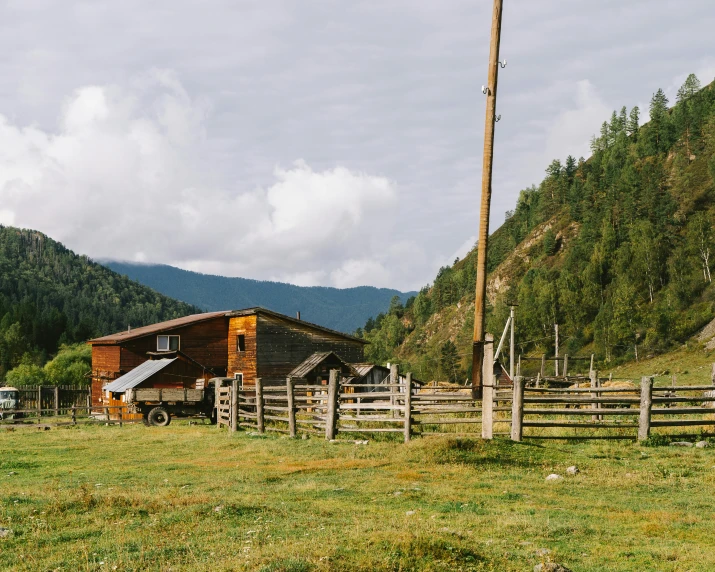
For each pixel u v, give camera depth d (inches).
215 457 771.4
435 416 1040.2
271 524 407.8
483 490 528.1
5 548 373.4
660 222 6535.4
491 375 754.8
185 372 1702.8
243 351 2057.1
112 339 2047.2
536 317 5935.0
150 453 839.7
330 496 510.3
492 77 837.2
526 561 335.6
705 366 3272.6
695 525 416.2
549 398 764.0
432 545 337.7
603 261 6501.0
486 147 834.8
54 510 451.8
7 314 7352.4
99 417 1796.3
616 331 4722.0
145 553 347.9
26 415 2049.7
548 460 651.5
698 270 5423.2
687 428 799.7
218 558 335.3
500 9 837.8
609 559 345.1
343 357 2126.0
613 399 762.8
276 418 996.6
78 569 331.0
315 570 303.6
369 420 828.0
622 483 549.3
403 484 553.0
